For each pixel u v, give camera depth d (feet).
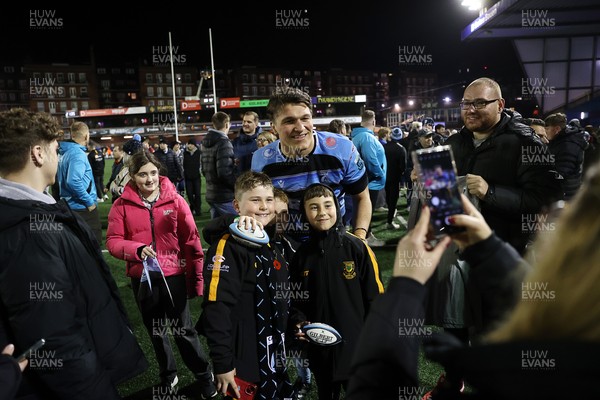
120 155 26.22
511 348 1.52
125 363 4.60
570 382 1.40
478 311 6.42
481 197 6.63
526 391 1.46
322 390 6.17
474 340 6.60
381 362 2.12
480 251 2.63
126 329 4.73
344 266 6.04
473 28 32.09
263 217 6.11
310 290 6.13
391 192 20.86
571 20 29.53
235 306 5.60
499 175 7.06
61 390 3.86
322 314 6.04
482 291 2.67
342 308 5.94
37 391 3.94
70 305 3.93
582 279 1.48
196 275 8.39
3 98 220.02
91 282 4.32
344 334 5.87
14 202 3.75
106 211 29.86
